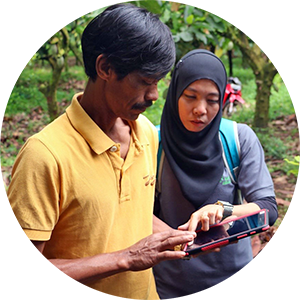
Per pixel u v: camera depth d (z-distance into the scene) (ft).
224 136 6.72
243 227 5.96
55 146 4.76
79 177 4.83
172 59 4.88
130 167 5.29
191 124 6.49
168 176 6.75
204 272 6.88
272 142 7.55
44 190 4.71
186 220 6.81
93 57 4.80
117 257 5.02
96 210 4.93
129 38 4.61
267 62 8.03
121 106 4.93
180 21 7.87
